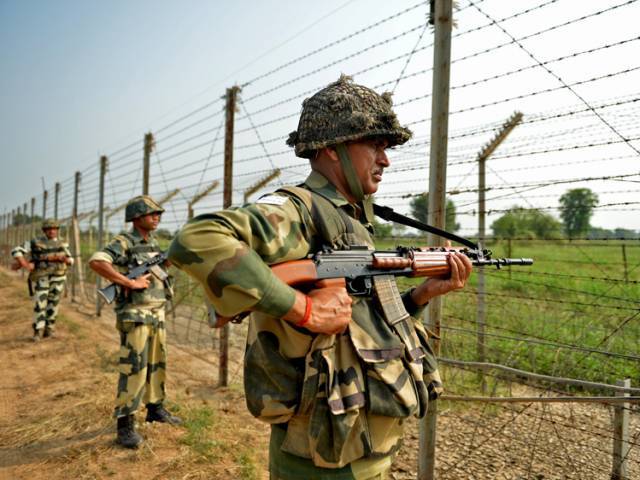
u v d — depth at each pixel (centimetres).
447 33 251
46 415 439
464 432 379
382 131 154
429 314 272
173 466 342
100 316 977
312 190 159
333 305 138
